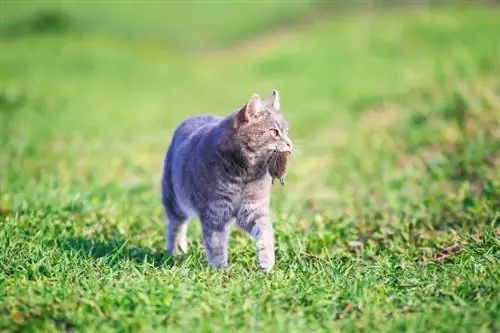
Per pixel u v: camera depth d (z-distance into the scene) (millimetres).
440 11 37094
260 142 8797
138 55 34562
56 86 28547
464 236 10078
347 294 7699
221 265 9125
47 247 9516
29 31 39500
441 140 16750
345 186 14914
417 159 16156
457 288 7898
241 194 9016
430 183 13734
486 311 7207
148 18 41062
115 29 39688
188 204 9578
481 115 17203
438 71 24250
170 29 39969
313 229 11094
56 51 34625
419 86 22703
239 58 34719
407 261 9344
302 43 34062
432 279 8336
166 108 25719
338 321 7160
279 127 8906
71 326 7070
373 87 24719
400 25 34062
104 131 22000
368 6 41219
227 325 6934
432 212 11688
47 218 11047
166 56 35094
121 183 15938
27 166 16953
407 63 27656
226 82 29594
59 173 16281
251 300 7500
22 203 11930
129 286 7801
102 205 12484
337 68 28953
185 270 8555
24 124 22359
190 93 28219
